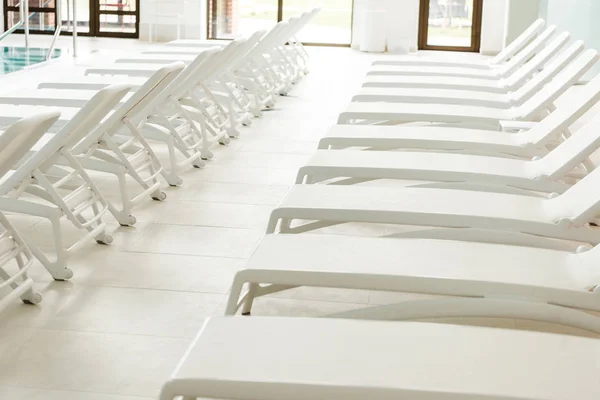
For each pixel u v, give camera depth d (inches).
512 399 69.0
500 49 602.2
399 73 320.2
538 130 190.7
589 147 153.1
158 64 338.6
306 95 393.4
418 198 136.1
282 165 247.6
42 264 152.4
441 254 109.9
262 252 108.8
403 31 608.4
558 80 233.9
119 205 200.2
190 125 246.2
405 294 150.4
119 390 111.5
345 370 73.4
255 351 76.9
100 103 155.7
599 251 109.4
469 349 78.5
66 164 183.0
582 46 254.5
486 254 111.0
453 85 279.9
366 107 229.9
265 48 365.1
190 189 216.2
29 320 133.3
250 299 130.5
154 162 205.6
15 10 561.9
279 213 127.7
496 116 224.5
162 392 71.1
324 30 644.7
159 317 135.8
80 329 130.5
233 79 315.9
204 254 166.9
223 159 253.1
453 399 69.2
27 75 417.1
